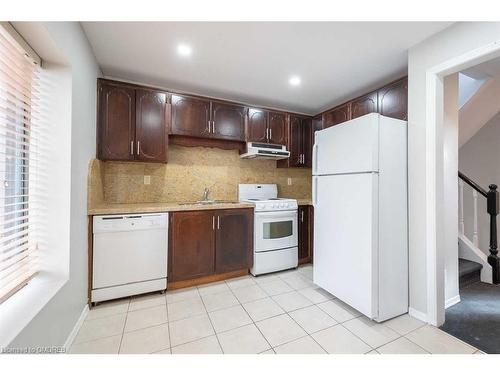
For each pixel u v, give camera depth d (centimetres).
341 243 211
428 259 186
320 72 244
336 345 160
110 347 156
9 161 128
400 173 197
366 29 176
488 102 290
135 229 220
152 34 183
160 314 198
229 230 270
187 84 274
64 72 155
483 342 163
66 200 154
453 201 220
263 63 227
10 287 123
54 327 133
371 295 183
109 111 236
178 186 304
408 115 200
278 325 183
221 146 307
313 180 245
